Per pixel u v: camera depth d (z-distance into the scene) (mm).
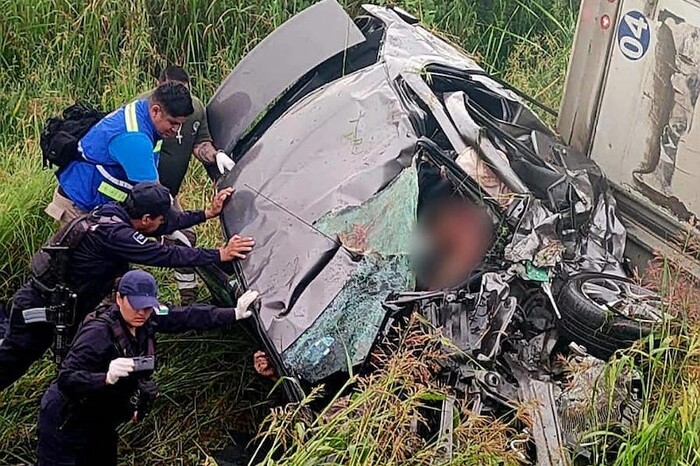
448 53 5098
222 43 6812
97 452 4152
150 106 4523
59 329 4348
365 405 3672
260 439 4586
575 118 5117
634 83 4738
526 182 4422
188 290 5133
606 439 3762
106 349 3885
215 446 4605
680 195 4598
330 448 3568
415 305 3996
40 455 4109
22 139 6008
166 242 4879
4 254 5238
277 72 4867
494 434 3578
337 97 4609
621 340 3980
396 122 4367
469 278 4059
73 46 6582
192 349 4945
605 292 4168
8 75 6543
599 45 4891
